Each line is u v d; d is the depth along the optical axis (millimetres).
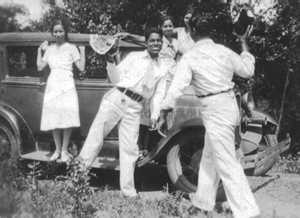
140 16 8070
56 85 5223
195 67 3965
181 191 4895
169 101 4027
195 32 4125
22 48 5652
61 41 5352
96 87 5371
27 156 5398
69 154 5277
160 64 4762
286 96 9102
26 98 5641
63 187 4203
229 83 4008
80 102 5453
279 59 8820
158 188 5422
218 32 4328
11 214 2430
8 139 5566
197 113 4848
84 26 7398
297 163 7207
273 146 5340
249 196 3896
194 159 4895
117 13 7910
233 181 3900
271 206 4719
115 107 4684
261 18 8234
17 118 5539
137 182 5691
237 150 4703
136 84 4641
